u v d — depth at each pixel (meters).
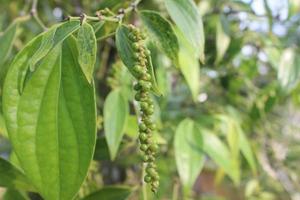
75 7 0.81
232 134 0.65
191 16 0.42
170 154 0.79
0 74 0.50
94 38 0.34
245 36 0.74
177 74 0.78
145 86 0.35
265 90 0.76
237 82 0.82
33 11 0.56
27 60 0.38
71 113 0.37
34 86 0.37
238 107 0.86
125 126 0.51
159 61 0.61
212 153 0.58
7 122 0.37
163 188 0.80
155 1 0.70
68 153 0.37
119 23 0.37
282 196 0.98
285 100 0.88
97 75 0.73
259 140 0.88
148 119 0.35
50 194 0.37
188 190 0.54
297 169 0.99
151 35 0.42
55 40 0.34
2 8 0.89
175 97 0.79
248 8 0.73
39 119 0.37
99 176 0.72
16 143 0.37
